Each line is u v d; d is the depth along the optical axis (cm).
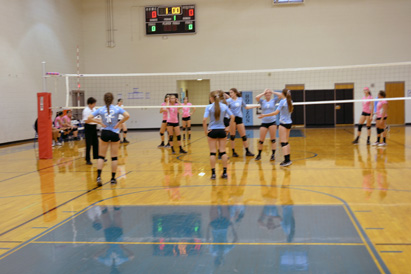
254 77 2077
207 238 390
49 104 1040
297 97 2056
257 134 1666
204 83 2319
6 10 1480
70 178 751
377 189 581
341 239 376
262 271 310
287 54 2044
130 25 2128
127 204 537
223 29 2077
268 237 387
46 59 1748
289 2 2014
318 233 394
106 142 679
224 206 508
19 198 597
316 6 2008
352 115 2042
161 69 2128
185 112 1477
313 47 2025
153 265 329
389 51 1975
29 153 1200
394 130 1692
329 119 2058
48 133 1041
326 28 2008
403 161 828
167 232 412
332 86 2033
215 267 321
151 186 652
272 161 884
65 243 390
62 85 1878
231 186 629
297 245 363
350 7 1986
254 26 2056
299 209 484
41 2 1716
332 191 576
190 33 2094
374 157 901
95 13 2138
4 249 379
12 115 1518
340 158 901
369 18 1977
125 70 2144
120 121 675
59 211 513
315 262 324
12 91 1516
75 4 2058
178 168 827
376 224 419
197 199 551
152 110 2150
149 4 2108
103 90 2153
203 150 1144
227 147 1195
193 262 332
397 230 398
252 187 618
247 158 943
